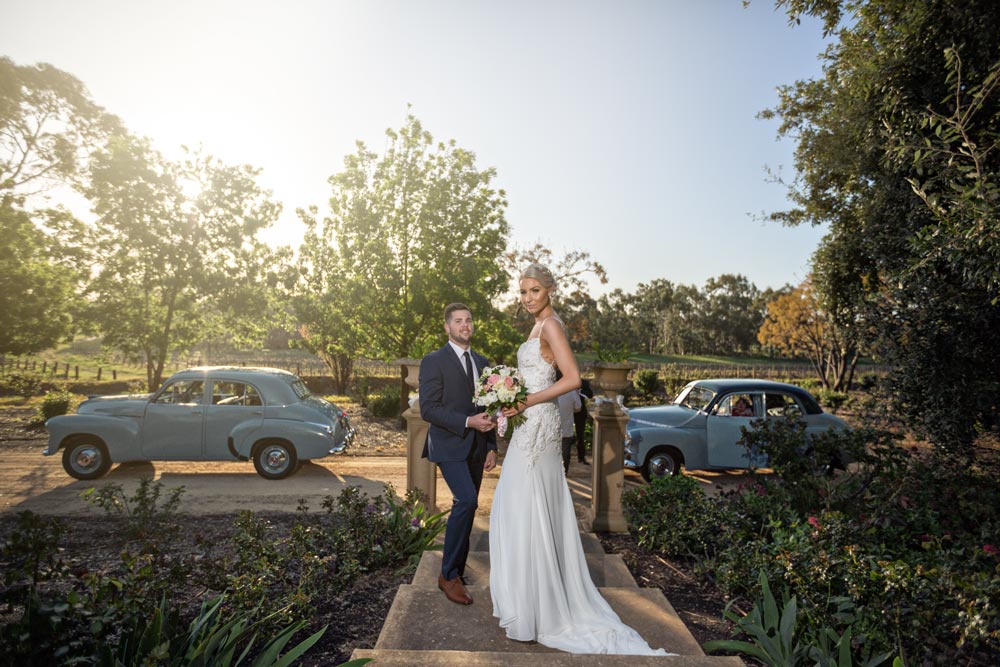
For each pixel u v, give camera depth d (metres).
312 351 22.03
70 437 8.33
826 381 32.53
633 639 2.69
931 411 6.09
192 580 3.97
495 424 3.27
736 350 107.69
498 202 15.26
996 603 2.77
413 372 5.61
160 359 18.92
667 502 5.53
